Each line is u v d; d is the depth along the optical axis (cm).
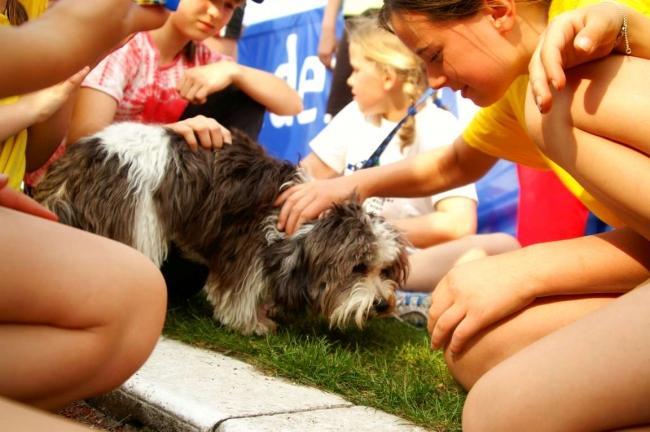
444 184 171
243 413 125
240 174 175
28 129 144
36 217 108
